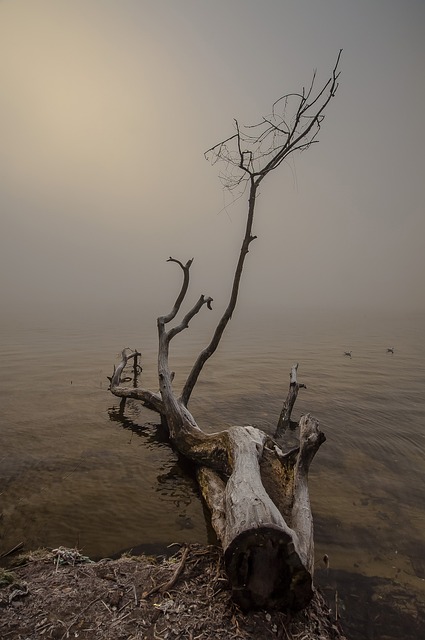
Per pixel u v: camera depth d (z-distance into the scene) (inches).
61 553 160.2
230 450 242.2
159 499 240.5
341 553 189.9
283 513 191.2
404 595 160.7
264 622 124.1
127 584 138.6
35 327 1647.4
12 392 521.0
